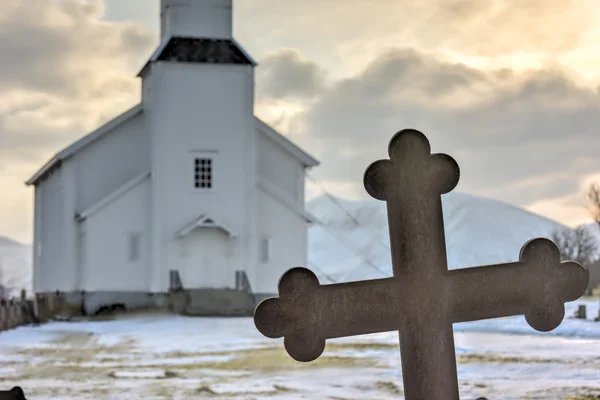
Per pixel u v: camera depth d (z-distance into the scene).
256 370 20.67
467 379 17.88
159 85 52.38
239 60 53.00
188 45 52.94
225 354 25.34
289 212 55.00
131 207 52.56
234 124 53.09
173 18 53.47
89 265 51.88
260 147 56.03
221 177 52.88
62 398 15.86
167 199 52.31
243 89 53.19
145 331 37.19
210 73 52.84
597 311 41.88
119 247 52.25
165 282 52.03
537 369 19.53
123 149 53.91
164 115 52.34
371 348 26.62
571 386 16.66
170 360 23.58
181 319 46.75
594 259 78.81
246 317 48.81
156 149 52.34
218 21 53.72
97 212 52.16
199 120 52.75
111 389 17.12
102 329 39.00
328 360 22.92
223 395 16.08
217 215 52.75
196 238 52.66
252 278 52.94
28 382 18.41
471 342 27.88
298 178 56.72
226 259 52.81
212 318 47.72
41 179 62.53
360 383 17.78
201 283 52.44
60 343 30.45
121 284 52.12
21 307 43.03
